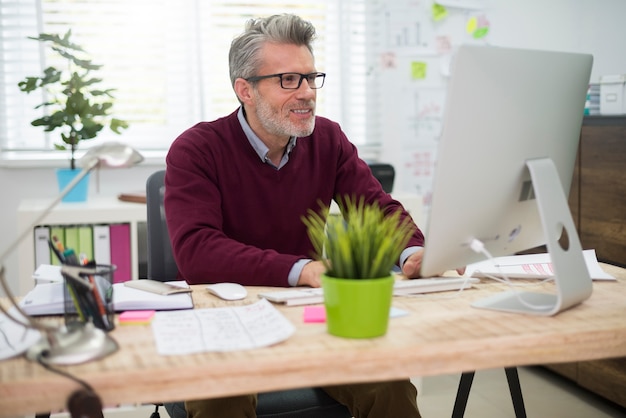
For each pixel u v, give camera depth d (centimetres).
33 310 121
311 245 187
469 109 111
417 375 100
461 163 113
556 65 124
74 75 268
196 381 92
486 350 103
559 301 116
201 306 127
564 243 280
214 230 159
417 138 345
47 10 297
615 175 252
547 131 127
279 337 102
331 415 148
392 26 336
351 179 192
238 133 178
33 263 254
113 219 259
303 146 186
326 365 96
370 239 105
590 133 265
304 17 327
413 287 134
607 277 144
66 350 95
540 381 287
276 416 144
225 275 148
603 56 360
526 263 154
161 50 310
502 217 126
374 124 340
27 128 302
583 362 267
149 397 91
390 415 143
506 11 347
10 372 91
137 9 305
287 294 130
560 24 354
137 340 105
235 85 178
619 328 110
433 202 113
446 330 108
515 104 117
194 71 315
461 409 176
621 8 358
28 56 299
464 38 344
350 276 104
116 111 308
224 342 101
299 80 170
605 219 258
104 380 90
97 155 109
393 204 184
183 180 168
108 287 114
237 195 177
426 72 341
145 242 276
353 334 104
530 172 121
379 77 337
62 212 254
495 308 121
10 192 301
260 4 320
